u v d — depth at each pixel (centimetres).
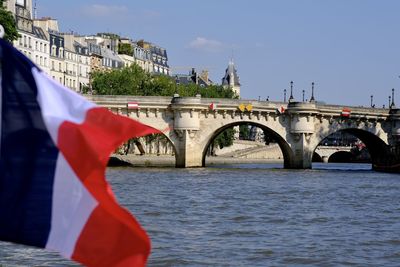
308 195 8375
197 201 7231
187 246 4275
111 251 1309
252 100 14938
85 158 1322
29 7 19588
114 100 14350
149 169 14025
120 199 7225
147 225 5188
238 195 8125
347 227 5362
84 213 1316
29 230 1324
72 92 1346
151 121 14600
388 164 15850
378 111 15762
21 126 1325
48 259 3731
